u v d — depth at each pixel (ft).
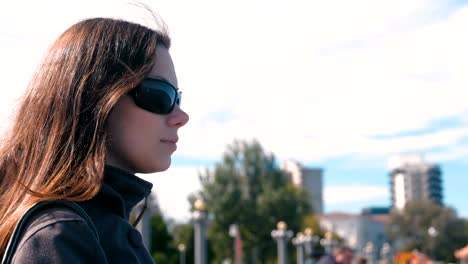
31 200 4.42
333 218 435.94
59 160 4.53
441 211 294.05
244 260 176.65
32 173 4.60
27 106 4.90
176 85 5.25
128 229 4.69
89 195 4.44
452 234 288.51
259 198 177.68
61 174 4.47
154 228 199.00
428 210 293.43
